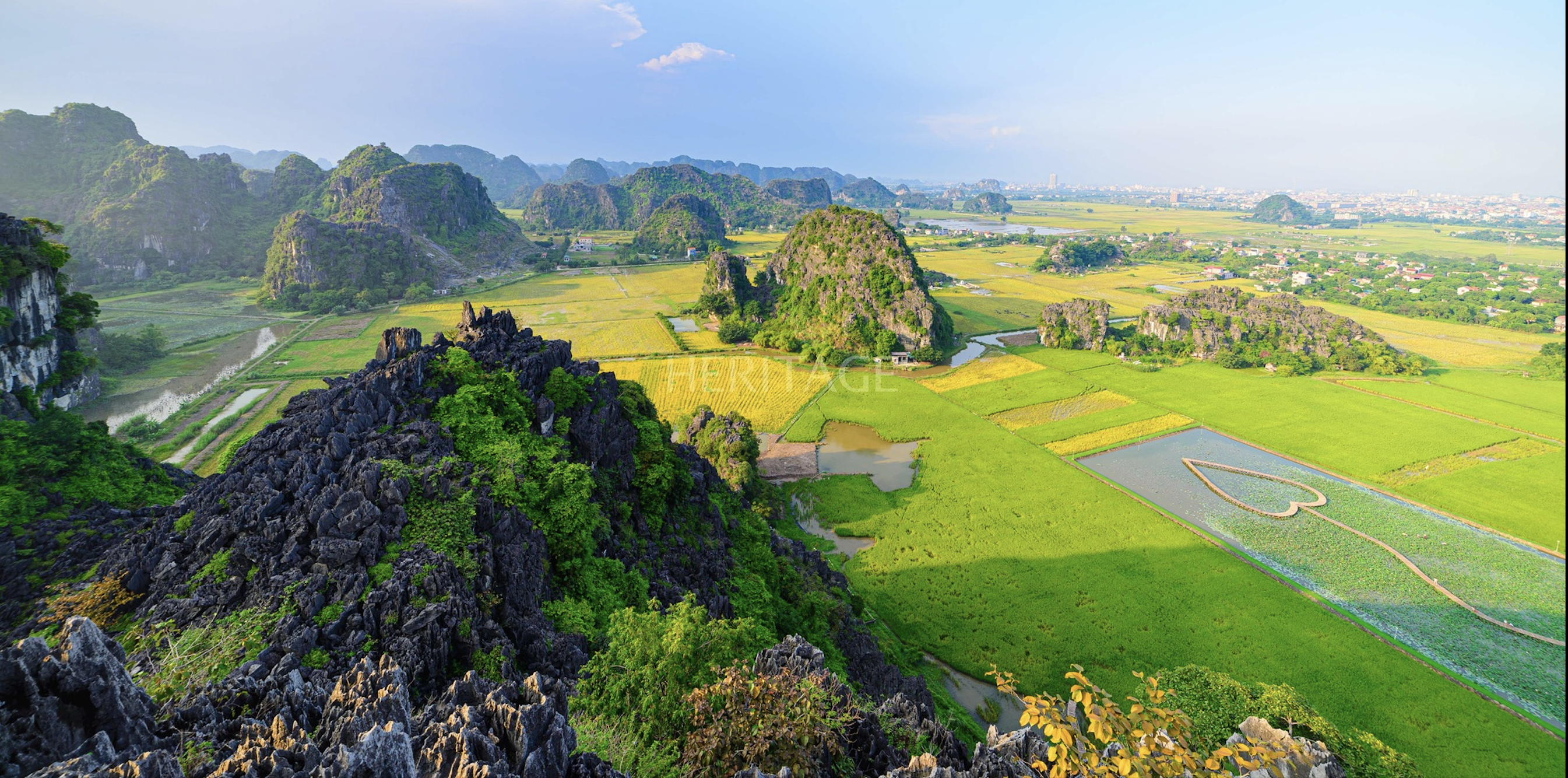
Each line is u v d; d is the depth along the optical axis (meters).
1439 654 66.75
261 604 36.09
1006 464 109.69
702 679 32.78
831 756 28.50
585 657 39.38
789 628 58.41
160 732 22.95
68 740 19.91
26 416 82.19
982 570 79.62
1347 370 158.88
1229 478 105.81
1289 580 78.06
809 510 96.00
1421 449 115.00
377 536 39.53
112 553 44.16
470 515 42.88
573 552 48.97
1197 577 78.12
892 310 175.38
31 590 48.06
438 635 35.16
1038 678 63.25
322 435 47.69
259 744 20.50
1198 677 50.50
